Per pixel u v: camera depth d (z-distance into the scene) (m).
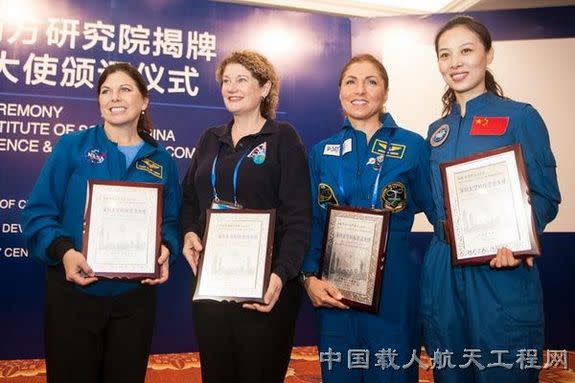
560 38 3.25
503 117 1.62
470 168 1.55
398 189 1.74
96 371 1.54
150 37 3.23
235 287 1.52
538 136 1.57
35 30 3.07
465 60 1.67
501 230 1.47
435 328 1.64
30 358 3.03
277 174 1.66
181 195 1.86
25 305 3.02
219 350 1.57
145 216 1.59
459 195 1.56
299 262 1.57
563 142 3.27
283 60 3.37
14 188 3.00
